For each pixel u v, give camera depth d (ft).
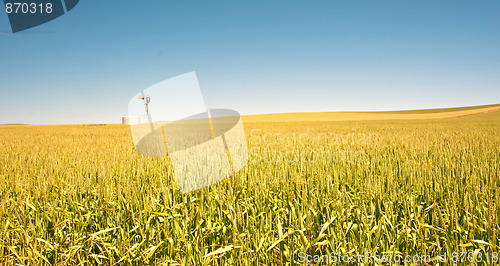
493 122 109.29
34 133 68.59
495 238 8.62
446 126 80.43
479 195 11.16
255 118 238.68
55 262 8.80
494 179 13.03
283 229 9.97
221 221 10.31
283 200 12.10
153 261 9.02
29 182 13.78
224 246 8.90
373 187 11.99
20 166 19.19
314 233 9.36
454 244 8.73
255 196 11.82
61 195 11.71
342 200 10.07
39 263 8.59
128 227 9.96
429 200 11.60
